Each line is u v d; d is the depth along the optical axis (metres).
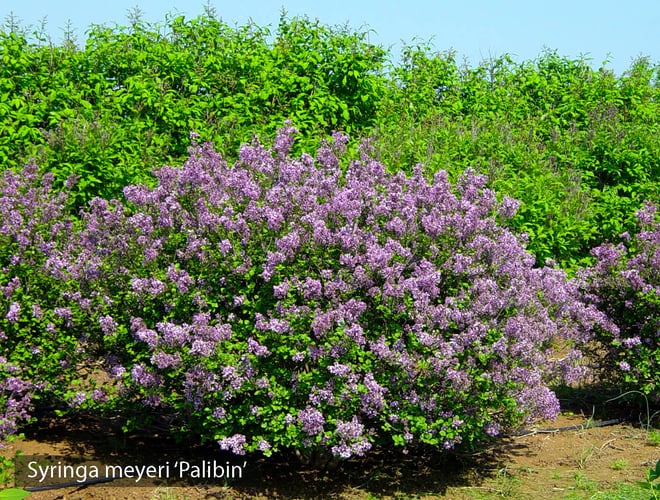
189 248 4.80
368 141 5.84
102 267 4.98
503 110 10.66
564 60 12.01
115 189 7.28
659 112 10.88
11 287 5.24
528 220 7.93
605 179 9.48
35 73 8.21
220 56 9.02
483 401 4.68
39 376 5.27
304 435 4.55
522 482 5.02
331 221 4.89
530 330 4.78
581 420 6.20
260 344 4.64
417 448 5.20
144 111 8.37
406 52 11.16
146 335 4.53
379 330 4.73
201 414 4.63
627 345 5.89
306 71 9.20
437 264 4.94
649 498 4.67
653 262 5.94
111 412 5.39
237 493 4.82
